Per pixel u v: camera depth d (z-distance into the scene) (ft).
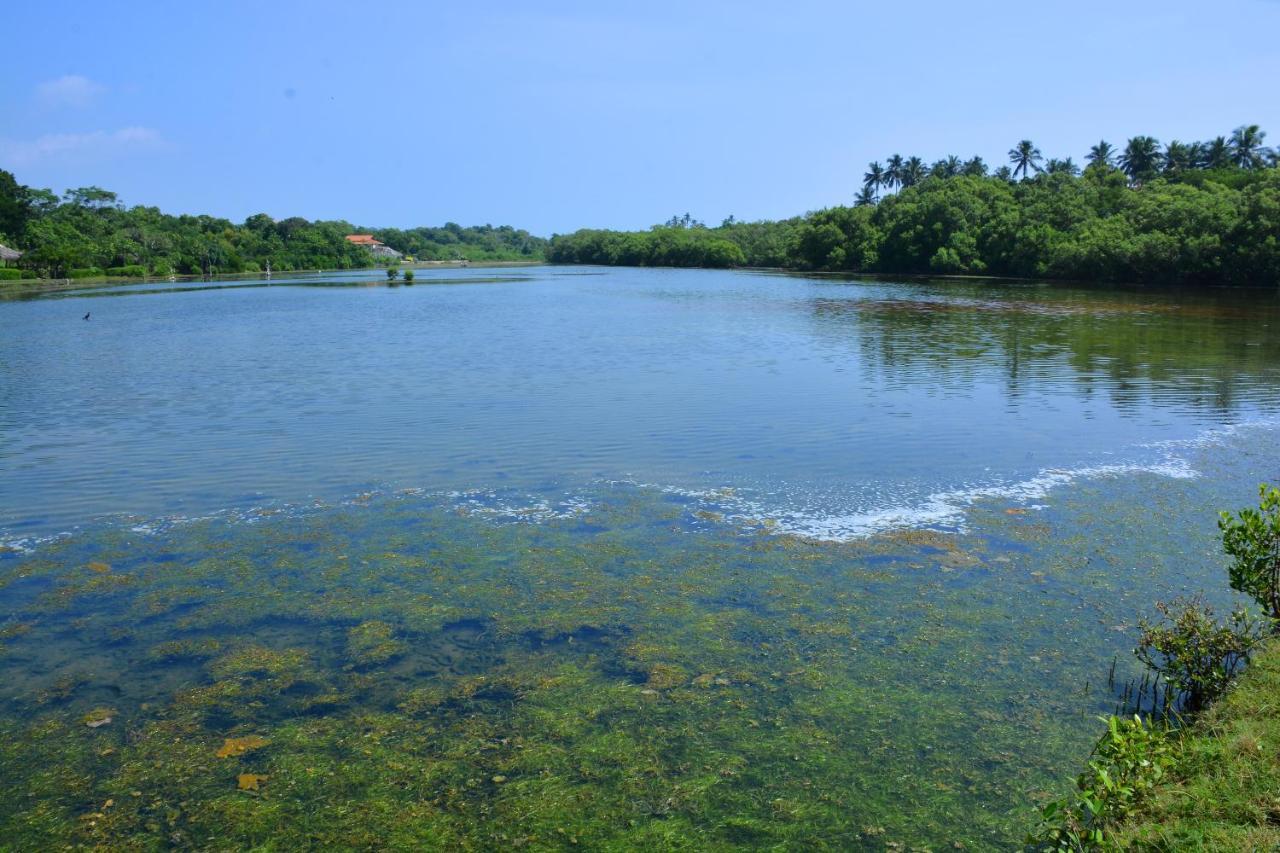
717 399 69.10
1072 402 67.21
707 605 32.19
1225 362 86.94
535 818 20.98
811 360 91.15
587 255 581.94
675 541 38.42
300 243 479.00
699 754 23.35
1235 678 24.66
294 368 87.51
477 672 27.66
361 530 39.93
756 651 28.78
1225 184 266.36
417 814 21.15
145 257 372.38
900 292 208.74
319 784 22.25
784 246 433.07
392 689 26.68
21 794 21.97
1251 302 163.94
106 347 107.34
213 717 25.25
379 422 61.05
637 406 66.33
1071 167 351.87
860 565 35.58
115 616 31.63
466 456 52.03
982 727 24.32
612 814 21.11
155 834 20.54
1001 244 280.31
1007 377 79.15
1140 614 30.83
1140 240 219.41
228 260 404.16
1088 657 27.99
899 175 419.33
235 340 114.52
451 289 251.19
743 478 47.39
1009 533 38.86
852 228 359.46
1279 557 26.18
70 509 42.83
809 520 40.83
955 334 114.62
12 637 30.09
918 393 71.41
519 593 33.32
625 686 26.76
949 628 30.07
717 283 274.98
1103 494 44.09
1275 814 18.76
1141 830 18.60
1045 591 32.89
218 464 50.52
